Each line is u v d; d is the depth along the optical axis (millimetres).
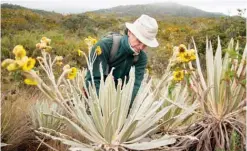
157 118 2682
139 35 2967
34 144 3064
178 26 17219
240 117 2963
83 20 18922
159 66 7219
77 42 11398
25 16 17938
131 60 3117
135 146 2492
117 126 2572
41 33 13406
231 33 8602
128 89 2635
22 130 3031
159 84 2822
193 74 3033
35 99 4148
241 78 2771
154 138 2826
